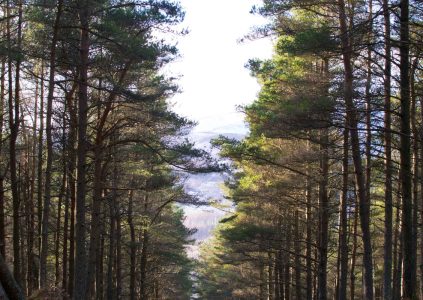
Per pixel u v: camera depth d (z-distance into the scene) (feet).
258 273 119.65
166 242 115.03
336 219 78.07
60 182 74.59
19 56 39.93
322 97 40.01
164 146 58.44
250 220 81.71
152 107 56.90
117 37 43.62
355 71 47.91
